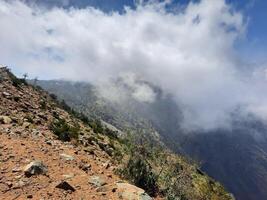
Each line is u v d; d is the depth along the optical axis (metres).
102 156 19.64
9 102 26.38
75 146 18.80
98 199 9.82
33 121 22.42
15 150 12.38
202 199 23.45
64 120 32.91
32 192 8.99
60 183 9.78
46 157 12.66
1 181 9.19
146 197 11.14
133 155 18.73
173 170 23.27
